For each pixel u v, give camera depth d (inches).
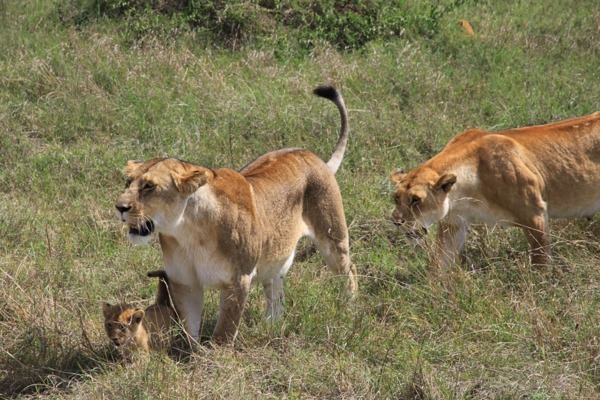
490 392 344.2
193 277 362.6
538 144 451.5
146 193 337.7
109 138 588.1
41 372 357.1
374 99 623.5
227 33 724.7
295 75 655.1
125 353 353.7
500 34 745.0
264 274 384.5
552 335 374.3
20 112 603.8
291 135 580.1
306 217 403.9
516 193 437.1
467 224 449.7
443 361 368.8
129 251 463.2
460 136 457.4
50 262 443.2
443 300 406.0
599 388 346.0
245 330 383.6
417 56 697.6
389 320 406.0
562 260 448.1
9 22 733.3
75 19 742.5
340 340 379.6
